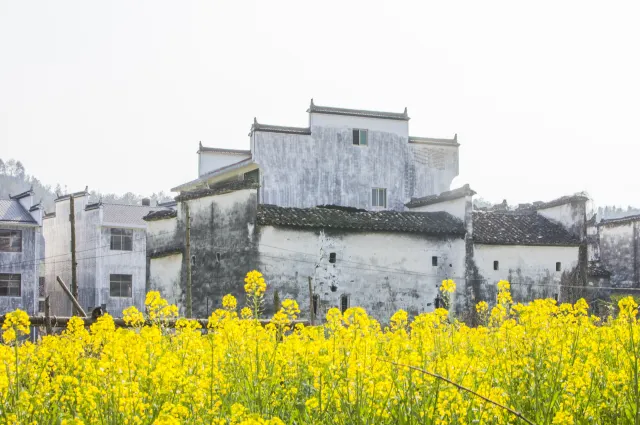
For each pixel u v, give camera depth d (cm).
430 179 3697
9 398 664
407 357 689
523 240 3198
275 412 700
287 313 924
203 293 2950
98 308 1363
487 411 641
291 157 3475
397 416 648
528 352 776
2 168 14775
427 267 3061
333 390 668
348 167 3550
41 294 5119
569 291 3247
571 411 661
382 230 2988
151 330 839
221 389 720
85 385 694
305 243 2877
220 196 2919
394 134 3641
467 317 3075
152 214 3275
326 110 3538
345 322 762
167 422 548
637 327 881
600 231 4072
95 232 4394
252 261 2788
